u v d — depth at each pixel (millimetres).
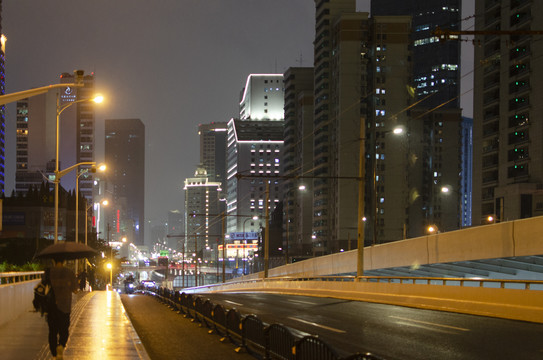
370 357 6918
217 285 80375
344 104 132750
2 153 187500
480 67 104438
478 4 105250
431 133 186625
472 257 39594
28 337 14430
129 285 65875
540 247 33406
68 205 120438
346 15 133500
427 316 22703
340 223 130625
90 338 14500
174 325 20812
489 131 101875
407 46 133250
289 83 171500
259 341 12797
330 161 139750
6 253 68562
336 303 31500
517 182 94562
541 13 91375
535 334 16797
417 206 180375
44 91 14352
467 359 13242
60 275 11258
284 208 171625
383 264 51656
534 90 92625
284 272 80625
